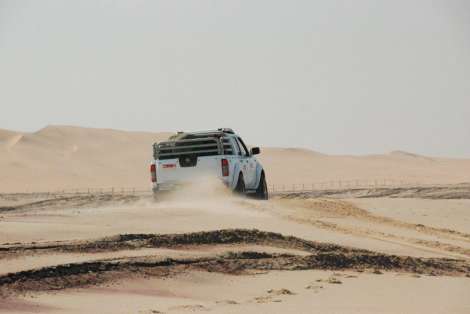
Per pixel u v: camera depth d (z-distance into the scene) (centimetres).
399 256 5119
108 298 3684
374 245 5572
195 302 3672
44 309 3422
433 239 6244
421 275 4666
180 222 5688
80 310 3422
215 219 5912
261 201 7225
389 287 4216
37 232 4972
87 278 3969
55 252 4359
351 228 6319
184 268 4322
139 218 5784
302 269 4591
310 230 5894
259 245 5019
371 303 3738
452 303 3772
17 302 3519
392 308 3609
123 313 3362
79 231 5072
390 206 8038
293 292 4000
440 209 8038
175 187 7019
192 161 7000
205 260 4500
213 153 7044
